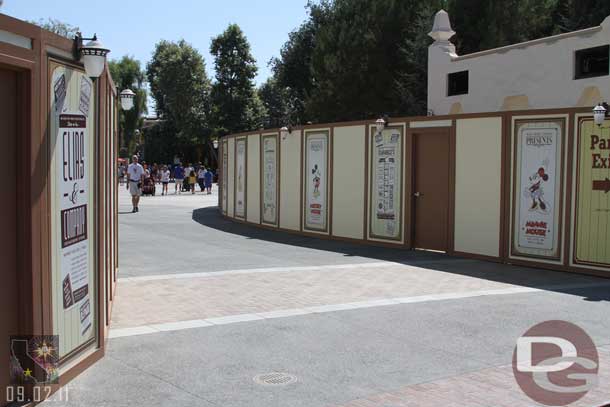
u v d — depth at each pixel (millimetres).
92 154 6145
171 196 35906
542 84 16234
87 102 5980
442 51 19609
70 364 5758
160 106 69688
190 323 7801
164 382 5746
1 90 4754
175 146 67562
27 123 4887
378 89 31375
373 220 15586
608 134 11336
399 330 7625
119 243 15211
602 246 11469
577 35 15273
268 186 19141
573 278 11305
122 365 6191
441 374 6082
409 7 31016
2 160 4793
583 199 11711
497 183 12977
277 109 64062
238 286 10141
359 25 32156
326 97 33062
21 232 4938
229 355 6566
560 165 12000
